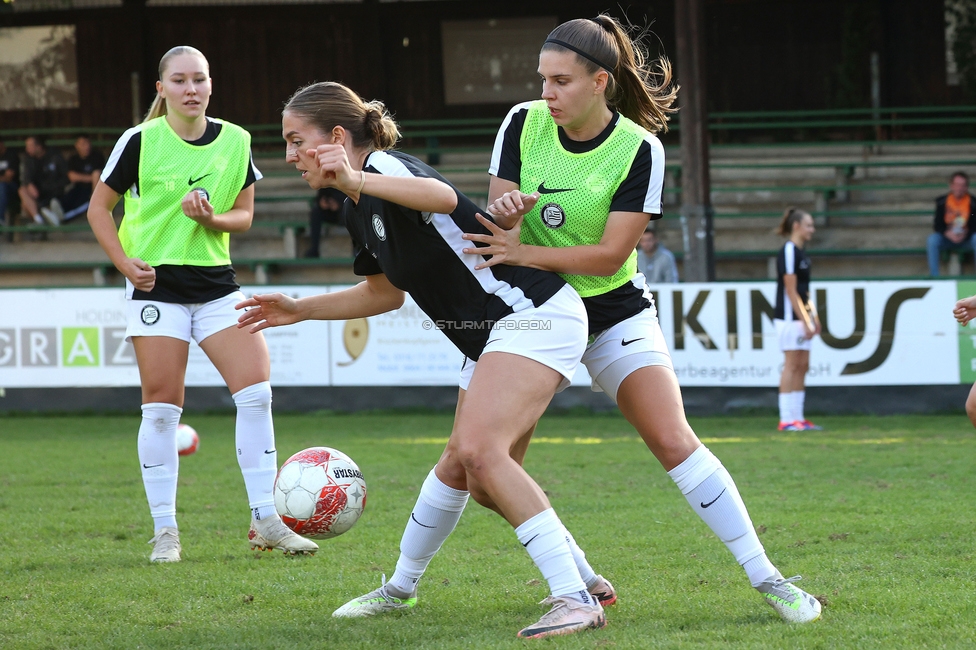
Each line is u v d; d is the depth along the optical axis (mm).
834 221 47281
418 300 9203
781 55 54625
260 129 55125
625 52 9484
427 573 11547
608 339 9430
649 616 9453
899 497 15984
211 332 12938
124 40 54531
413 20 55438
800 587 10461
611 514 15047
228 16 55094
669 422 9219
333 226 45875
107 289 31688
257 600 10430
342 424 28734
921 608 9516
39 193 46500
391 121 9266
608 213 9172
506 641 8477
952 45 53344
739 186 48969
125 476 19750
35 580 11406
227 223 13000
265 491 12812
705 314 30047
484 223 8594
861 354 29594
